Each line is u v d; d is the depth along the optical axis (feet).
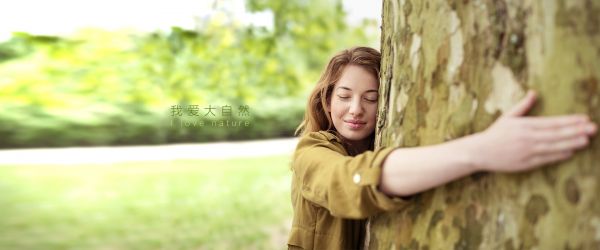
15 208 21.36
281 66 24.82
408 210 4.17
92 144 33.42
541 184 3.43
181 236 18.84
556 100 3.34
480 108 3.68
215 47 20.84
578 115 3.26
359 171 3.89
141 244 18.04
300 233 5.03
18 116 32.35
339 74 5.07
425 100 4.06
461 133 3.79
